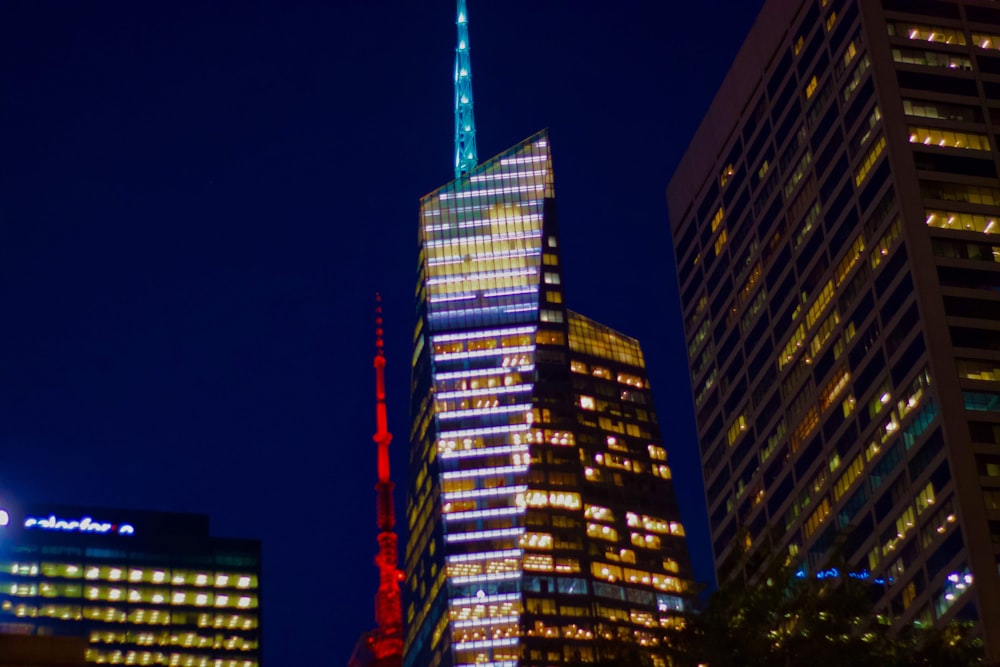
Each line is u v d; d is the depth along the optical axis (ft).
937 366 631.15
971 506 599.16
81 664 240.94
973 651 346.33
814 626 304.71
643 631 321.11
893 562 636.48
